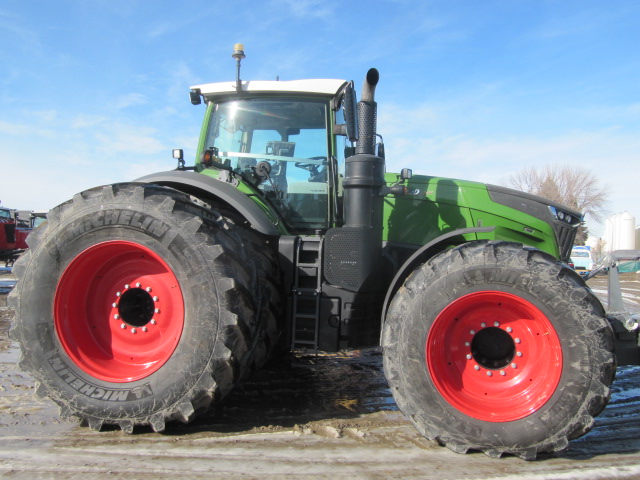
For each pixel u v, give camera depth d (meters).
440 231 4.09
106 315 3.12
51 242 3.02
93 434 2.91
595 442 2.96
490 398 2.77
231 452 2.69
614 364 2.60
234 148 4.11
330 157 3.97
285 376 4.31
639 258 3.42
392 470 2.51
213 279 2.88
